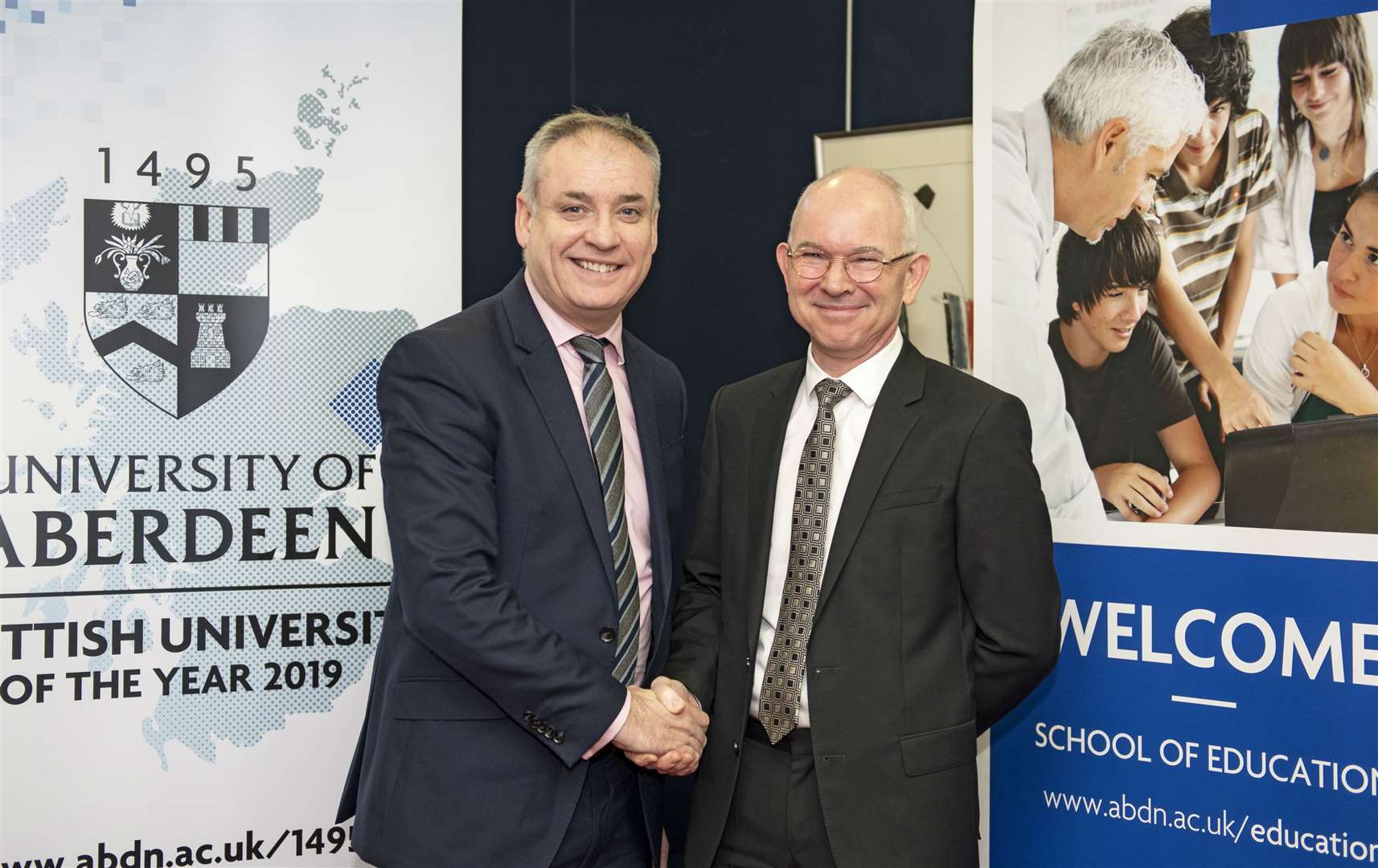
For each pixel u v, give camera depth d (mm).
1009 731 2561
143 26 2555
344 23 2705
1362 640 2113
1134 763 2387
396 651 1994
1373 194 2086
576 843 1945
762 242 3021
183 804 2600
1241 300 2250
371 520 2742
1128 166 2381
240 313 2637
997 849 2576
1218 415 2281
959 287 2715
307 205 2686
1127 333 2398
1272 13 2195
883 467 1883
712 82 3059
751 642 1933
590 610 1923
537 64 3047
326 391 2705
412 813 1887
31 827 2488
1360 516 2113
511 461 1901
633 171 1948
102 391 2535
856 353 1962
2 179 2459
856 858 1784
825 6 2910
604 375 2055
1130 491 2395
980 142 2568
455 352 1909
